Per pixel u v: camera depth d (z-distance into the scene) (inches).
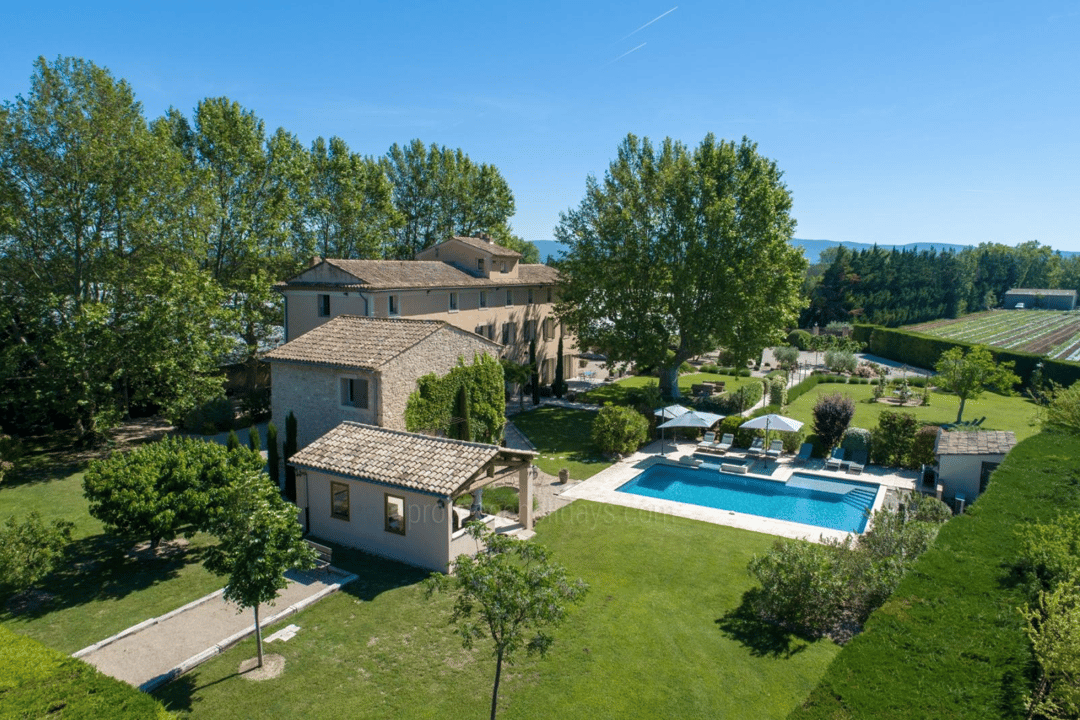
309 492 903.7
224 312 1395.2
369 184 2246.6
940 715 342.0
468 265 1929.1
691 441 1478.8
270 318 1829.5
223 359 1659.7
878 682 371.2
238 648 617.0
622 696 548.7
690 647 621.9
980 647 395.2
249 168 1733.5
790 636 641.0
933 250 5270.7
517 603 459.2
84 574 765.9
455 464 821.2
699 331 1689.2
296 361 1126.4
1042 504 607.2
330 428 1132.5
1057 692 334.3
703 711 528.7
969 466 1040.2
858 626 657.6
